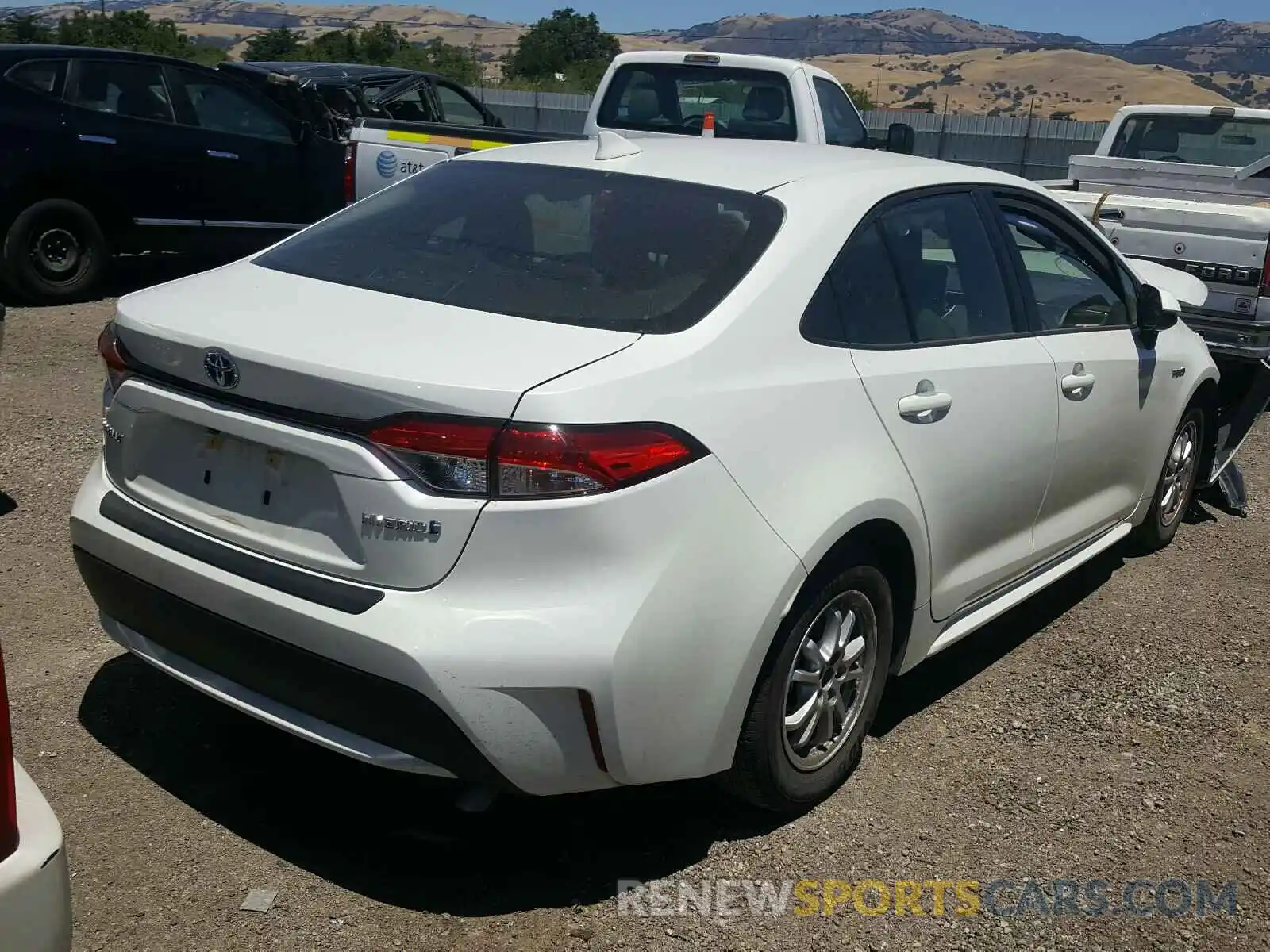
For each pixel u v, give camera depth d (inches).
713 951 113.0
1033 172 874.8
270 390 110.4
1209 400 223.1
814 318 128.6
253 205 399.2
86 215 368.8
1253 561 224.1
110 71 368.5
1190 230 252.4
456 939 111.8
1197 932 120.4
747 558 114.7
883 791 140.9
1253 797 145.2
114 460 127.4
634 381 109.6
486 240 134.7
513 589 105.0
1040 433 161.2
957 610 155.9
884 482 130.6
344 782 135.3
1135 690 170.4
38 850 80.7
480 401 103.7
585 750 109.2
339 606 106.8
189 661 121.6
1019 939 117.7
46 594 174.6
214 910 113.5
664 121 380.8
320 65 497.4
